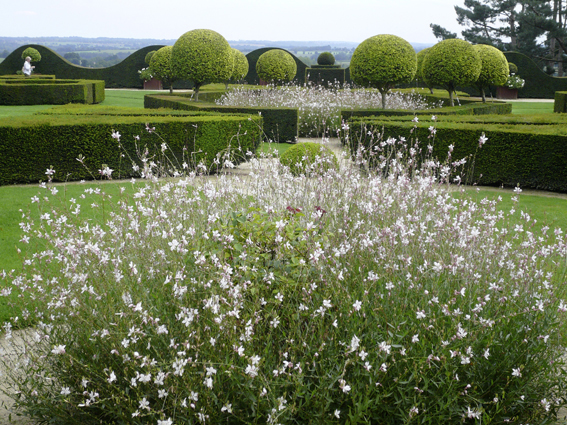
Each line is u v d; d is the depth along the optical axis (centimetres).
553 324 266
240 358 229
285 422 224
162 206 345
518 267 316
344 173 405
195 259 285
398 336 239
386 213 347
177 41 1662
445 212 340
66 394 238
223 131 972
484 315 263
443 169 411
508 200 743
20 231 572
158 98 1689
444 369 243
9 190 790
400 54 1498
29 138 845
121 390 240
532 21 3791
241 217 309
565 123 958
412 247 302
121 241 314
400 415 229
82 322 260
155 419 233
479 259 308
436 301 246
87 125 874
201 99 1922
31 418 268
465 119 1018
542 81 2953
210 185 358
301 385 227
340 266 293
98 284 278
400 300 271
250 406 228
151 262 296
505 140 846
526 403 261
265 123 1354
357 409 219
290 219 314
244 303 263
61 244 299
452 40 1662
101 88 2312
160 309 261
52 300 267
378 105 1706
